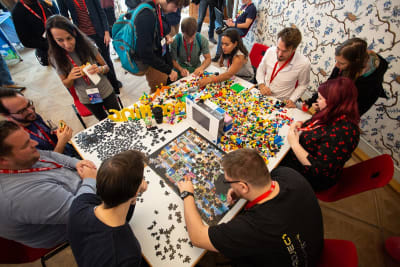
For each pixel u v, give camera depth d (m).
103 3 3.83
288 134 1.89
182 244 1.30
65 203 1.27
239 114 2.25
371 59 1.98
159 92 2.50
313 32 3.38
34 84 4.35
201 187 1.59
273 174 1.43
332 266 1.19
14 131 1.13
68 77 2.12
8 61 4.93
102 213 0.98
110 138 1.97
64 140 1.87
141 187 1.43
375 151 2.93
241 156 1.14
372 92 2.07
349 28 2.83
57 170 1.47
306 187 1.23
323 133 1.64
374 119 2.83
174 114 2.22
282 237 1.05
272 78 2.65
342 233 2.34
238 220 1.14
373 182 1.55
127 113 2.29
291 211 1.11
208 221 1.41
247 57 2.76
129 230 1.03
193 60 3.11
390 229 2.36
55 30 1.83
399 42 2.34
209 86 2.64
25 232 1.27
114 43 2.47
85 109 2.63
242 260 1.29
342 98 1.53
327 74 3.37
